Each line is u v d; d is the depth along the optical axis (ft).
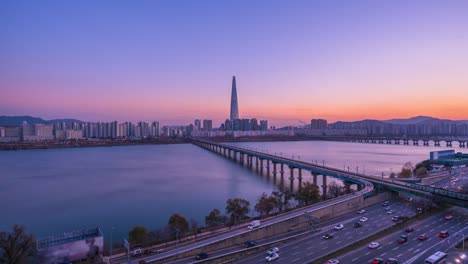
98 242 275.39
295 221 337.11
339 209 386.73
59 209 491.72
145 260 253.24
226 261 251.60
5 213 469.98
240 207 391.45
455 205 372.58
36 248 253.44
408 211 392.06
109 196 578.25
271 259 247.29
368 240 284.00
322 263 236.63
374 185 506.07
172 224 354.13
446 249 260.42
